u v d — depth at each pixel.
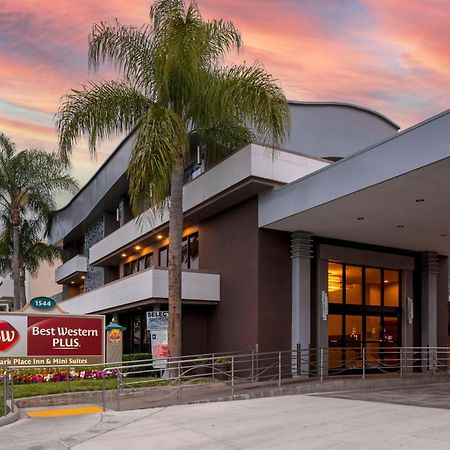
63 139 16.66
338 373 20.02
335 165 15.49
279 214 17.81
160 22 16.88
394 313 22.31
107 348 19.39
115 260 34.16
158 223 24.75
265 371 17.47
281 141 16.88
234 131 19.33
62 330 17.94
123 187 32.56
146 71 17.41
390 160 13.61
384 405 12.13
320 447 8.10
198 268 22.88
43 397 13.41
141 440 9.20
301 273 19.17
